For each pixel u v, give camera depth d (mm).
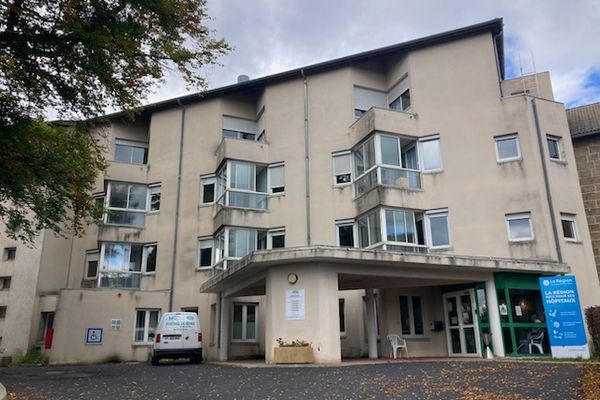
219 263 23531
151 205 27453
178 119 28031
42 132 12281
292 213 23812
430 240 20797
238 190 24172
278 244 23922
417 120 22188
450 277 16125
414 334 18250
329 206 23125
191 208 26234
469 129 21203
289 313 14719
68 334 22797
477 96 21406
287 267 15094
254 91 27828
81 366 19938
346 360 15891
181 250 25719
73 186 14133
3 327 24719
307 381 10117
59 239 26797
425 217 21062
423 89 22469
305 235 23188
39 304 25062
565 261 18672
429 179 21375
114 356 23219
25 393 9469
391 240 20188
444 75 22250
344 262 14922
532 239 19109
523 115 20375
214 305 23750
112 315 23766
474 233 20047
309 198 23594
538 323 16188
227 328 20750
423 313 18484
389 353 17906
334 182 23406
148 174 27703
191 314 19516
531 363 12852
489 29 21891
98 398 8641
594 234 20641
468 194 20531
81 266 26828
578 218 19562
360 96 24578
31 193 14227
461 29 21969
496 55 22062
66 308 23094
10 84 10562
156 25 10688
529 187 19562
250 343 22828
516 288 16297
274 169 25031
